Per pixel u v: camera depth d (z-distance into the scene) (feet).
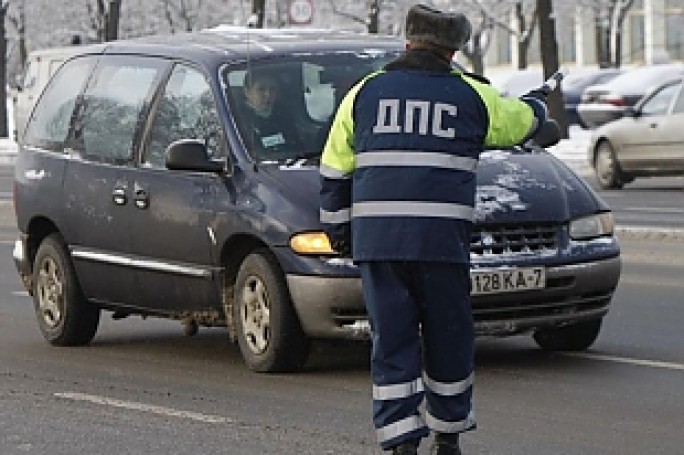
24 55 431.02
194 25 410.52
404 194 51.75
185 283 80.48
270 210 74.69
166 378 77.51
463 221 52.19
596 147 200.95
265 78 81.56
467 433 62.59
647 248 128.98
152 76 85.76
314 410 68.08
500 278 72.69
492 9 407.64
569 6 415.85
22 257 93.30
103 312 102.94
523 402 68.59
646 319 92.48
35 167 91.86
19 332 95.50
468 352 53.42
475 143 52.44
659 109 193.36
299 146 78.64
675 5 491.72
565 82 362.94
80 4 418.31
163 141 82.79
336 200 54.08
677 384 72.13
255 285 75.97
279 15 287.69
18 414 69.62
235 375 77.20
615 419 64.85
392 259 51.78
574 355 80.59
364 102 52.54
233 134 78.89
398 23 389.80
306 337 75.00
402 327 52.34
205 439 63.16
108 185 85.10
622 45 501.97
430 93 52.16
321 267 72.49
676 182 212.64
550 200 75.10
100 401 72.08
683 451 59.16
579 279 75.00
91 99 89.56
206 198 78.48
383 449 53.31
